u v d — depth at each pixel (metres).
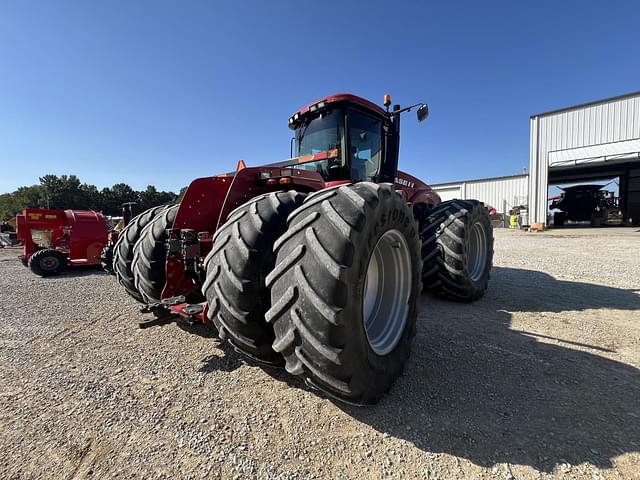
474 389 1.88
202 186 2.52
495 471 1.30
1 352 2.49
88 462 1.37
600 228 17.61
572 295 3.91
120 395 1.87
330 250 1.39
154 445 1.47
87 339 2.74
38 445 1.48
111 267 5.64
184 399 1.82
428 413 1.67
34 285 5.28
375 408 1.71
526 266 5.96
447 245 3.45
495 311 3.32
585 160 15.35
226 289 1.61
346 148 3.27
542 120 16.81
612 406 1.71
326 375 1.39
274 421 1.62
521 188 23.78
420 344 2.50
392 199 1.78
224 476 1.29
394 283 2.07
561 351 2.37
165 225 2.72
